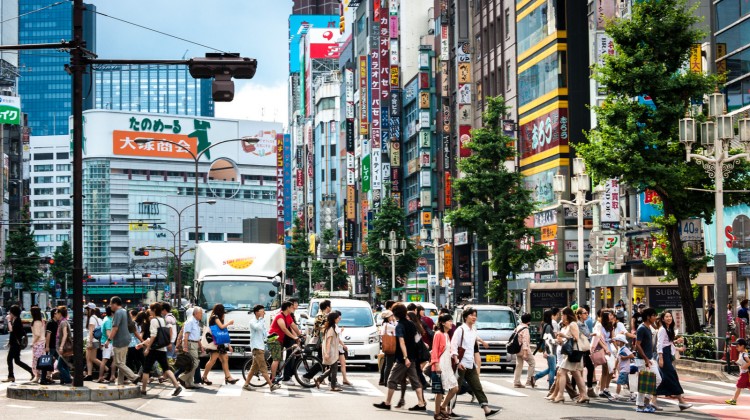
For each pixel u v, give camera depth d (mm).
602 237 39156
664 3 30984
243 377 25219
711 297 39500
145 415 17562
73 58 20766
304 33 198875
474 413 18594
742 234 30859
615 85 31156
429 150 86625
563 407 19562
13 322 25891
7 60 147125
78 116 20875
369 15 114625
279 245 33531
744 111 38656
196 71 20453
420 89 86875
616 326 21641
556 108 59312
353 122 124875
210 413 17953
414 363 19156
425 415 18141
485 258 71812
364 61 113125
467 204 49438
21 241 106625
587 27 59469
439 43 85188
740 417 17844
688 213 31422
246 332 31156
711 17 41625
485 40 73750
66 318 23000
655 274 47031
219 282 32062
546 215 60094
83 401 20266
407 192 96938
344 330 30391
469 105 73188
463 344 17500
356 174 124438
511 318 30969
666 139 30891
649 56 31000
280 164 184500
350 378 27562
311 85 172875
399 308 19109
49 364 22594
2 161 127688
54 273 139625
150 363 21562
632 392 20734
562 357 20500
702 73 31031
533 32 63438
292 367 24266
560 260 57875
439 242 84000
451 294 77938
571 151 58750
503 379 27625
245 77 20625
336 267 119312
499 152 48844
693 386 24766
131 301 154000
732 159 28172
